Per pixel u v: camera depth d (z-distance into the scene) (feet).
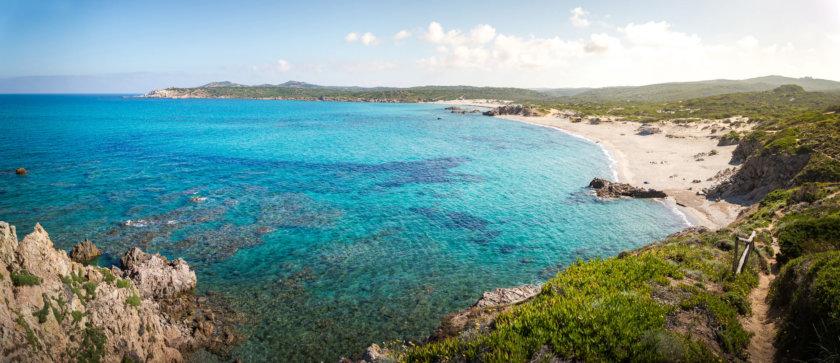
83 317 49.47
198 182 174.81
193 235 112.68
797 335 36.55
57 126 401.70
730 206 152.56
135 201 141.79
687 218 141.49
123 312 56.13
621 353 35.17
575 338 37.86
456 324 57.41
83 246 94.38
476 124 499.92
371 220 132.57
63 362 44.88
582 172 217.36
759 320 45.29
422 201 157.17
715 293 50.70
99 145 276.00
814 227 64.08
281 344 68.69
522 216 141.08
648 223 135.74
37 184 161.17
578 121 495.41
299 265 97.71
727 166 213.05
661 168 221.66
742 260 57.98
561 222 135.33
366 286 88.58
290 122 504.02
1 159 211.20
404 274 94.79
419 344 67.82
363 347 67.87
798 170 144.87
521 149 297.74
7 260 44.11
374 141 332.39
